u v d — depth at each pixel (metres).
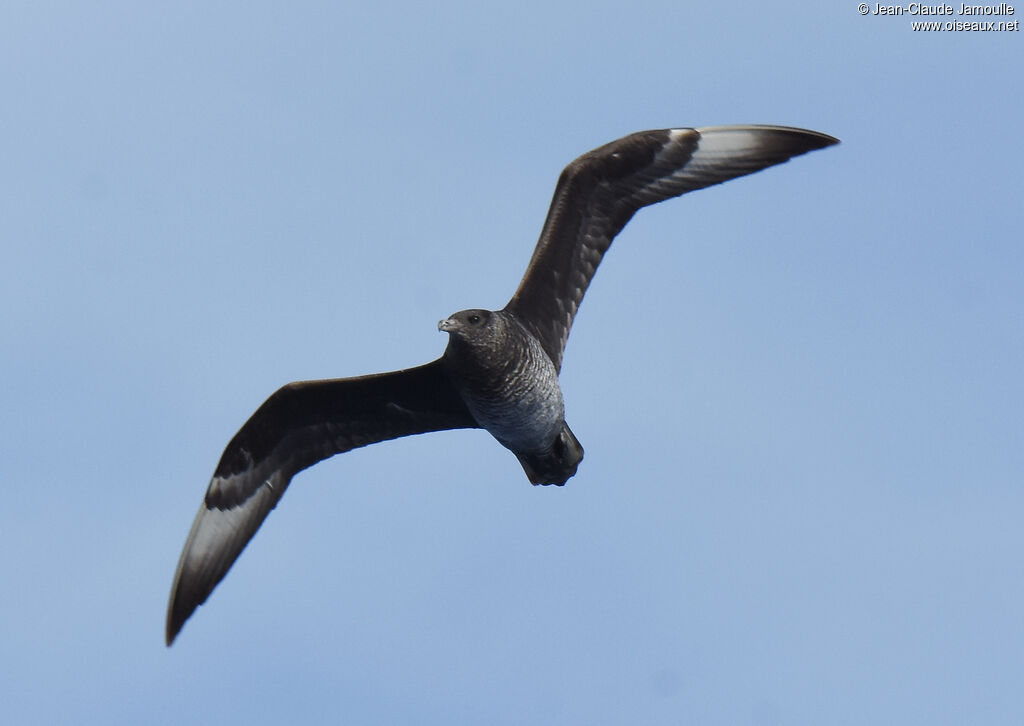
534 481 36.25
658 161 36.53
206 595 36.12
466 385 35.56
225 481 36.31
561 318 36.22
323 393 36.09
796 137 36.56
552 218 36.31
